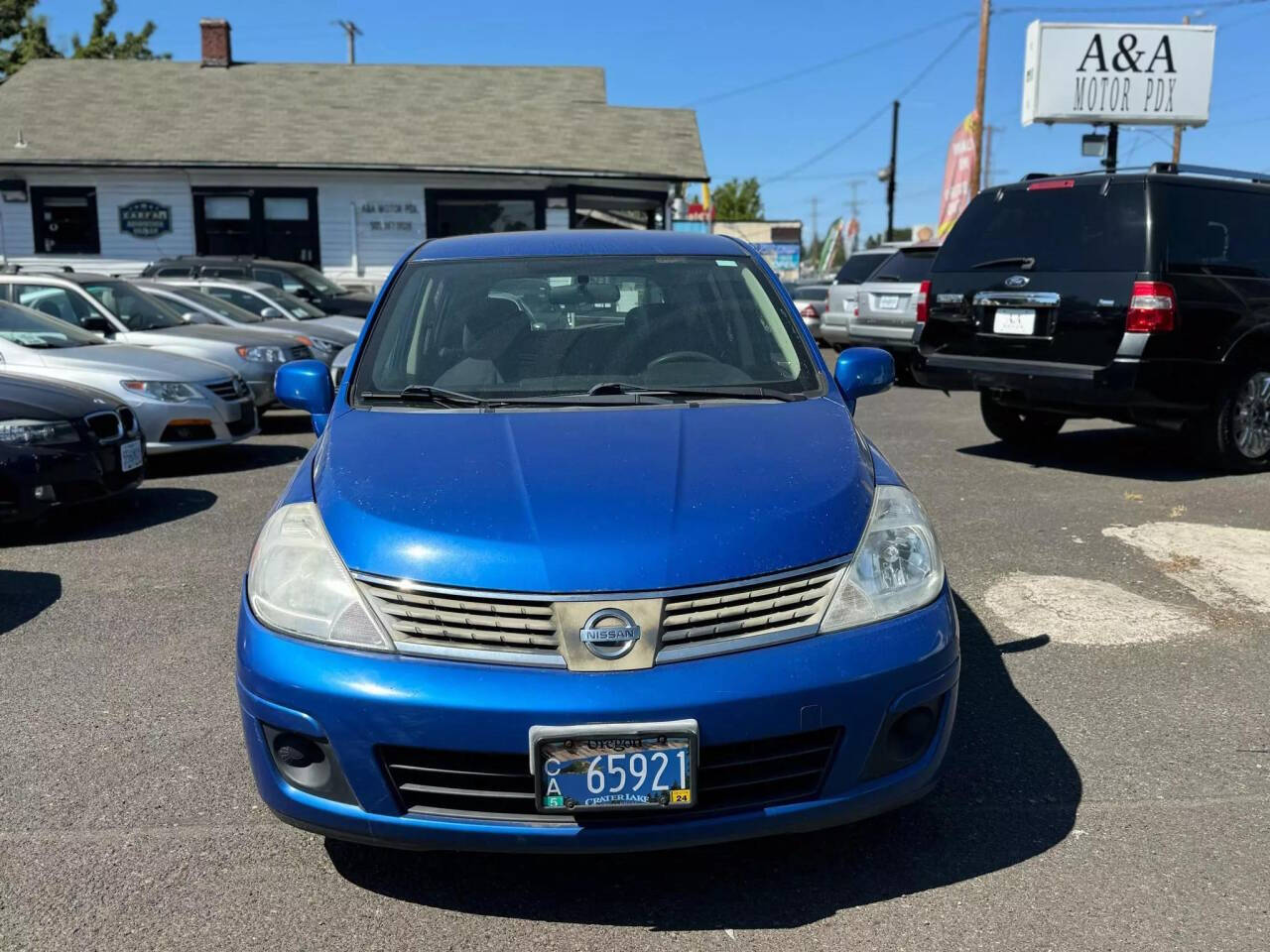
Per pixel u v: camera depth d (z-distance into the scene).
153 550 5.86
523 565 2.47
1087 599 4.82
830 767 2.52
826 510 2.69
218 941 2.49
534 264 4.00
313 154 19.97
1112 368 6.80
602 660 2.41
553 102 22.75
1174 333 6.76
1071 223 7.15
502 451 2.92
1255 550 5.52
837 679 2.47
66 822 3.02
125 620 4.71
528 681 2.39
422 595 2.49
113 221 19.92
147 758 3.41
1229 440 7.32
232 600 4.98
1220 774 3.24
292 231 20.12
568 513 2.59
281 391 3.88
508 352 3.62
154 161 19.36
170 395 7.73
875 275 13.90
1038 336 7.22
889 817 3.02
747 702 2.41
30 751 3.46
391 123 21.42
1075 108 17.33
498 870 2.79
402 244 20.23
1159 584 5.02
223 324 11.48
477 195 20.20
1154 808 3.04
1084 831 2.93
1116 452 8.41
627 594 2.44
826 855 2.84
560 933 2.52
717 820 2.46
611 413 3.24
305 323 12.29
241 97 22.17
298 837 2.95
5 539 6.10
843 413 3.34
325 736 2.47
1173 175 6.87
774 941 2.48
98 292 10.00
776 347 3.71
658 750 2.37
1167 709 3.71
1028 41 17.53
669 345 3.67
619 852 2.45
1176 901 2.60
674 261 4.05
